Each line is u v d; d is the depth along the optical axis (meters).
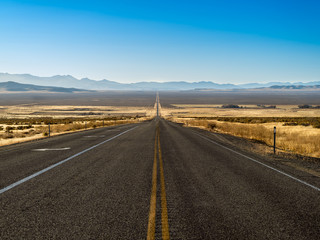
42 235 3.82
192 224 4.22
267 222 4.32
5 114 121.88
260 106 188.50
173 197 5.55
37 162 9.45
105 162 9.50
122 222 4.27
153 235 3.83
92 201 5.26
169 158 10.39
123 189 6.11
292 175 7.64
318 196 5.70
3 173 7.71
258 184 6.62
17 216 4.49
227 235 3.85
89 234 3.86
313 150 13.19
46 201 5.25
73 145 14.47
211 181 6.89
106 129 28.48
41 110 151.75
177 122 48.16
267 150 13.23
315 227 4.16
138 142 15.91
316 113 108.56
